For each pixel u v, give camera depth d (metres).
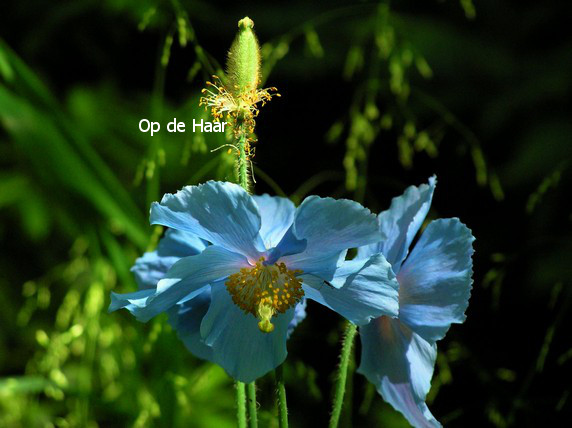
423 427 0.42
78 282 0.74
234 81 0.39
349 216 0.38
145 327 0.59
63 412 0.70
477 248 0.95
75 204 0.60
